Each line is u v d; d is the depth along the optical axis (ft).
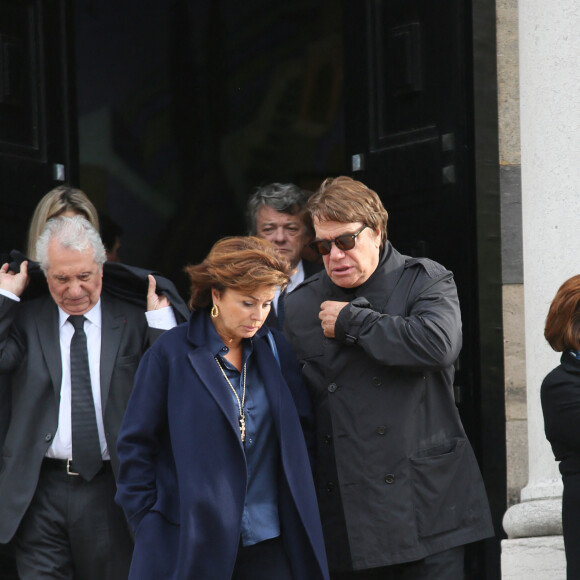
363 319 39.91
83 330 46.34
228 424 36.63
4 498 44.65
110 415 45.50
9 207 57.41
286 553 37.60
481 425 53.98
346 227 40.75
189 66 78.95
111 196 77.51
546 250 52.24
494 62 54.24
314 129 78.79
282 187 57.62
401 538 39.50
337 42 78.18
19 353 45.91
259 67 79.10
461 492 40.91
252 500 37.37
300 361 42.57
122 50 77.61
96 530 45.16
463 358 54.85
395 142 58.18
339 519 41.14
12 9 57.77
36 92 59.21
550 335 43.52
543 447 52.60
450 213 55.31
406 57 56.90
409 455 40.14
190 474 36.04
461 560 41.14
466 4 54.24
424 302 40.86
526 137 53.16
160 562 36.14
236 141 79.46
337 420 40.78
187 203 79.15
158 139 78.64
